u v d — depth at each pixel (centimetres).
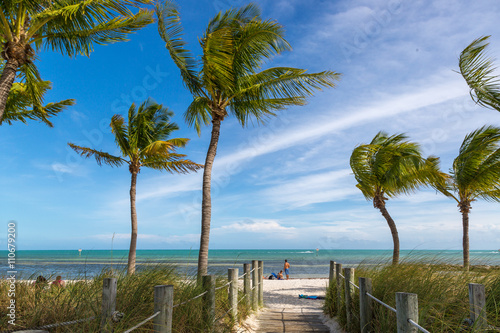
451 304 429
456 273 513
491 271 498
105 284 350
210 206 934
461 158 1264
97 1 815
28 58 816
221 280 727
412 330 300
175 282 595
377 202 1312
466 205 1554
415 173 1220
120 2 829
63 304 426
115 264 579
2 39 818
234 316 619
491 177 1195
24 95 1098
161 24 912
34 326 380
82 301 429
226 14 909
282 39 892
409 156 1206
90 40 907
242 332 600
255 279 872
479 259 552
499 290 439
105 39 911
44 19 807
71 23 858
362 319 497
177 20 912
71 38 895
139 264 602
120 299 441
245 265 784
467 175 1266
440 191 1584
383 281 537
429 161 1384
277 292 1323
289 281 1761
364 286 501
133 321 398
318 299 1152
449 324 390
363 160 1302
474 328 357
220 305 629
